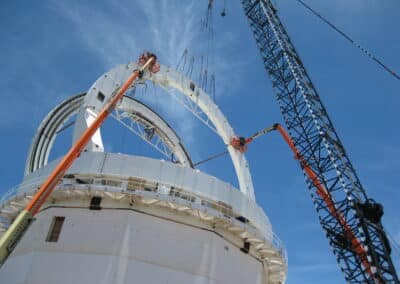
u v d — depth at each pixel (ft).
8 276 79.20
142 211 82.28
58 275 74.38
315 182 111.96
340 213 104.01
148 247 78.69
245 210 91.76
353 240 99.71
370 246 95.40
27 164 108.06
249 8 153.28
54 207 84.17
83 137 78.95
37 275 74.95
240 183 122.52
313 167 114.21
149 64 113.39
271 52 140.36
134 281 74.49
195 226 84.48
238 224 86.02
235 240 90.02
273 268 100.63
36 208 66.49
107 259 75.46
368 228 98.27
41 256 77.15
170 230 82.07
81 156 86.99
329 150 113.19
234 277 85.71
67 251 76.95
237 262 88.12
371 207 98.78
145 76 113.91
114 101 90.27
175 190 84.89
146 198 80.59
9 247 59.47
